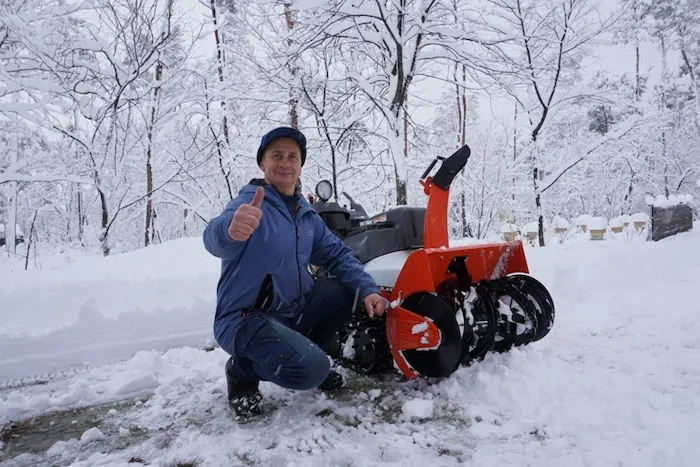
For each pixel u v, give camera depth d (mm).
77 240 13430
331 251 2553
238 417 2256
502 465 1702
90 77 8445
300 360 2039
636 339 3043
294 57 7734
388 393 2455
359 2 7191
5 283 3918
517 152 14875
